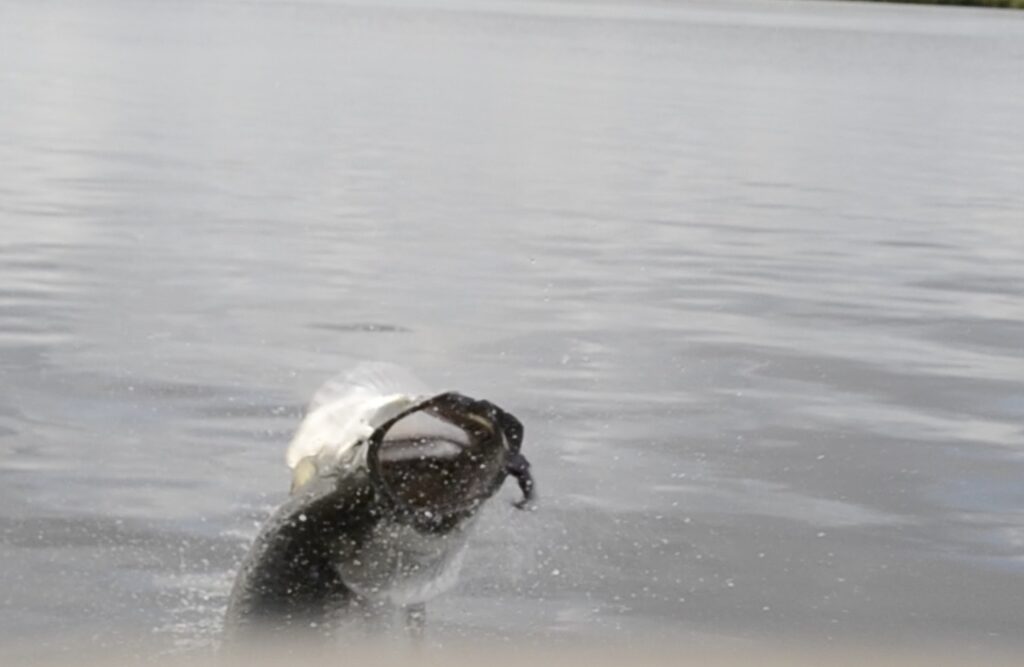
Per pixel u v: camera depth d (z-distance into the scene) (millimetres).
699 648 6777
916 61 61188
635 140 29656
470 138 28562
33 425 9727
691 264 16578
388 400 4562
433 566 4594
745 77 49594
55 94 33188
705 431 10312
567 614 7008
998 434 10617
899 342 13320
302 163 23688
